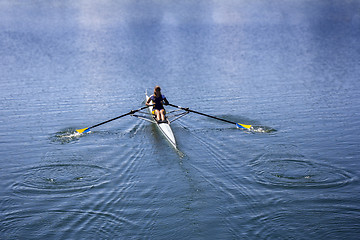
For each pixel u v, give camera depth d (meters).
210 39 43.62
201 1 73.69
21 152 15.11
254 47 39.31
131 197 11.37
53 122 18.88
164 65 32.28
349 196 11.25
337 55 35.28
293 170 13.02
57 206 10.94
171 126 18.12
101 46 40.16
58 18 58.62
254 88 25.19
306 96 23.08
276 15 60.66
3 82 26.97
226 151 14.84
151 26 52.34
